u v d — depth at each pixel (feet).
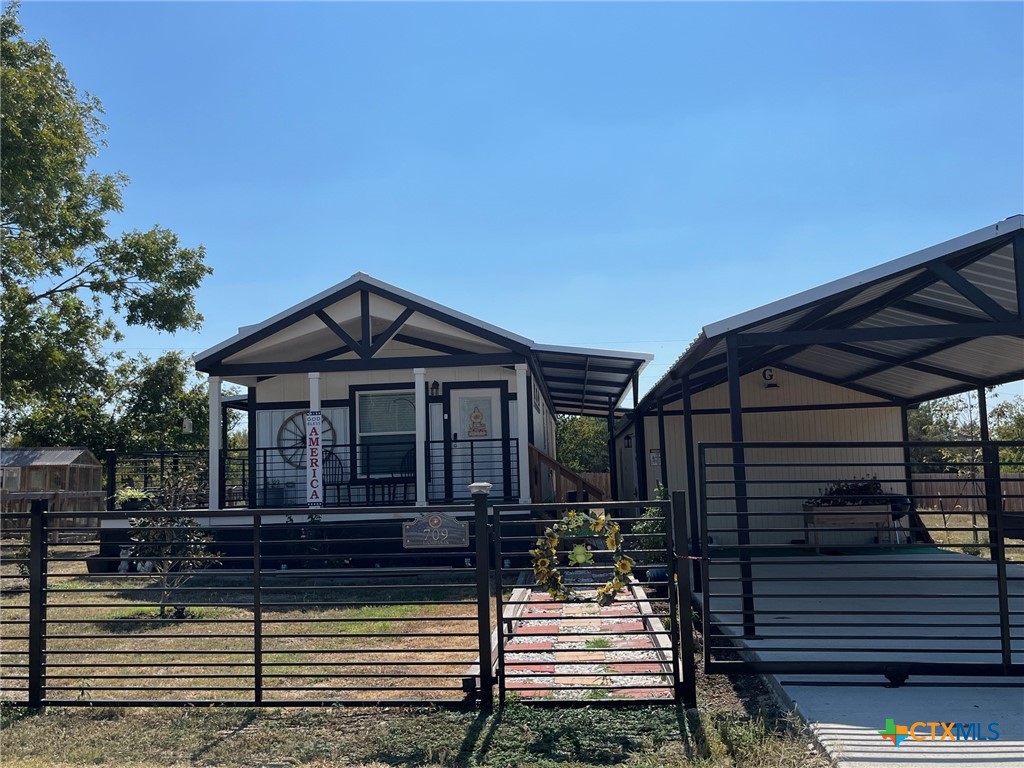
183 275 80.12
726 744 16.52
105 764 16.55
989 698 19.20
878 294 32.19
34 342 66.59
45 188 63.72
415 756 16.65
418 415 46.93
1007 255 27.35
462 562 46.47
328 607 33.45
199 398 98.89
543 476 59.47
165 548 36.04
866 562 20.57
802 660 22.15
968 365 43.70
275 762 16.51
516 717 18.69
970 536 59.72
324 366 47.16
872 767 15.06
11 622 20.58
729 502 52.75
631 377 53.31
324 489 51.60
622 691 20.40
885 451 52.60
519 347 46.68
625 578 19.67
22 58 66.08
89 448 90.22
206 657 25.94
